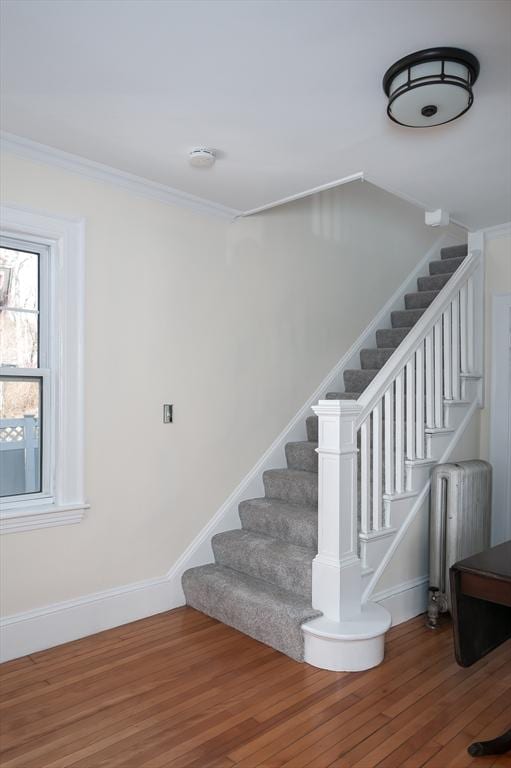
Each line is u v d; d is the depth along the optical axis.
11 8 1.68
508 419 3.80
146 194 3.13
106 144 2.63
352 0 1.63
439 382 3.49
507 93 2.12
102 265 2.96
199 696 2.31
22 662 2.60
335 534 2.66
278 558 3.00
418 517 3.24
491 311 3.92
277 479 3.64
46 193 2.75
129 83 2.10
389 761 1.92
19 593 2.66
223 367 3.54
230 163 2.83
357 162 2.80
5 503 2.68
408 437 3.22
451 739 2.04
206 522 3.43
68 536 2.82
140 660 2.62
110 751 1.96
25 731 2.07
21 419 2.76
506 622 2.33
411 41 1.82
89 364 2.90
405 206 5.10
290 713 2.20
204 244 3.44
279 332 3.90
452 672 2.53
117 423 3.01
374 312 4.73
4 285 2.72
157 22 1.74
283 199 3.33
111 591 2.98
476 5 1.65
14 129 2.49
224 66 1.98
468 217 3.69
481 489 3.29
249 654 2.68
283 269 3.94
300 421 4.03
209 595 3.09
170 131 2.49
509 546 2.27
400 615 3.10
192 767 1.88
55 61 1.96
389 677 2.48
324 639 2.54
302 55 1.91
